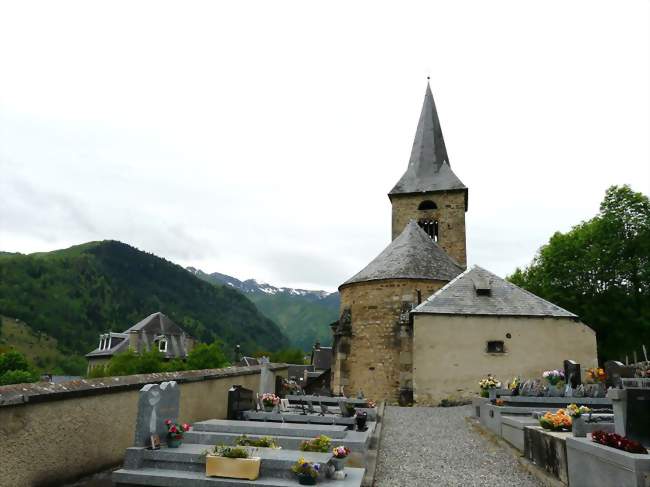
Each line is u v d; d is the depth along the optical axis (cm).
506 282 2203
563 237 3550
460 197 3531
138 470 688
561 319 2016
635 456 574
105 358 6328
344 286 2569
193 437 814
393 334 2330
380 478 836
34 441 631
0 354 5934
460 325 2033
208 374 1163
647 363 1870
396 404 2236
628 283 3219
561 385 1543
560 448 766
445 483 810
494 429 1238
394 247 2627
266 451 746
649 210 3186
